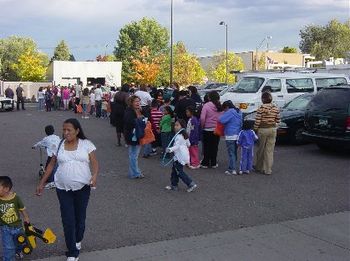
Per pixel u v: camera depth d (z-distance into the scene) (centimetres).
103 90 3102
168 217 712
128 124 960
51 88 3353
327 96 1246
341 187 905
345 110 1186
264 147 1018
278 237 626
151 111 1255
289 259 550
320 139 1238
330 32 8175
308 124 1279
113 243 599
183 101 1162
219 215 724
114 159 1209
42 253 564
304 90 1759
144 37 7756
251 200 811
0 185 517
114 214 725
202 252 570
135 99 966
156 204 784
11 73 8669
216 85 3575
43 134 1728
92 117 2567
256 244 599
